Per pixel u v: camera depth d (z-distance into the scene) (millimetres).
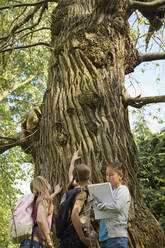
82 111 4625
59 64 5297
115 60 5188
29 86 12312
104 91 4809
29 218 3320
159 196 7812
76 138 4453
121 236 3137
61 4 6125
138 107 5184
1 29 8805
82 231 3168
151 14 6578
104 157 4234
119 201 3113
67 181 4145
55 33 5914
